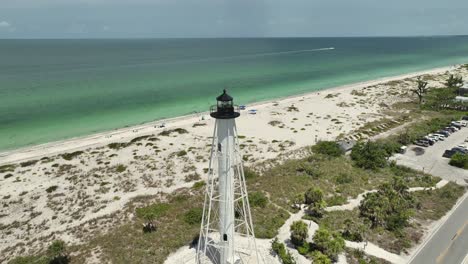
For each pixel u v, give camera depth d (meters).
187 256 28.67
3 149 55.59
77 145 57.47
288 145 56.94
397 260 27.73
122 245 30.53
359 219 33.97
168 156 52.41
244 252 28.48
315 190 36.44
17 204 39.22
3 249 31.55
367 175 44.66
